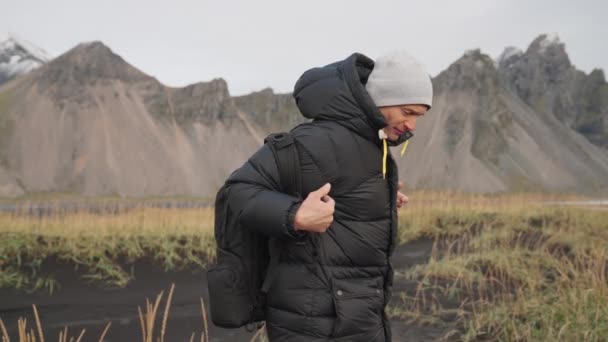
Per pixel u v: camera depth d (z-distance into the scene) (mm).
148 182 158875
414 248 9922
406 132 2047
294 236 1778
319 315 1896
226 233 1950
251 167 1917
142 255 8516
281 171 1903
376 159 2002
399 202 2260
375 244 1997
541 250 7977
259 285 1981
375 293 1982
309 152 1929
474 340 4508
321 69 2076
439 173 169500
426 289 6457
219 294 1927
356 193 1963
